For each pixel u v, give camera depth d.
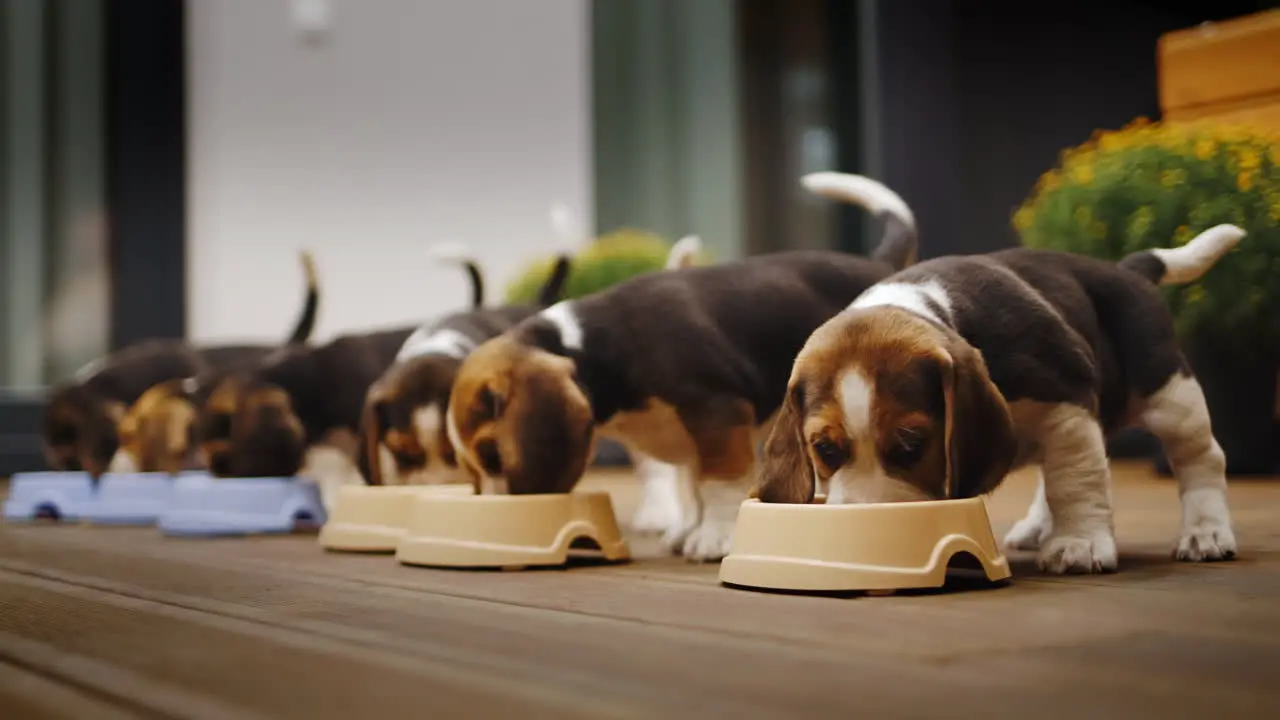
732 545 1.66
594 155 5.23
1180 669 1.25
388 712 1.18
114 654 1.36
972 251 4.46
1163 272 1.90
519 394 1.82
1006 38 4.48
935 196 4.39
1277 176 2.62
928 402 1.54
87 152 4.77
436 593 1.64
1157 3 4.61
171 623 1.49
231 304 4.93
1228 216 2.61
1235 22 3.23
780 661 1.29
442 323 2.28
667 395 1.86
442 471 2.12
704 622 1.44
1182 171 2.67
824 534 1.56
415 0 5.09
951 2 4.40
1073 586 1.59
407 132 5.09
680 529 2.02
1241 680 1.22
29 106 4.73
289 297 4.99
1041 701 1.18
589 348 1.87
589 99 5.22
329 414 2.47
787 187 4.98
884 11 4.39
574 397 1.81
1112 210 2.72
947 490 1.55
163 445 2.68
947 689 1.21
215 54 4.90
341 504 2.13
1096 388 1.69
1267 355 3.19
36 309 4.74
